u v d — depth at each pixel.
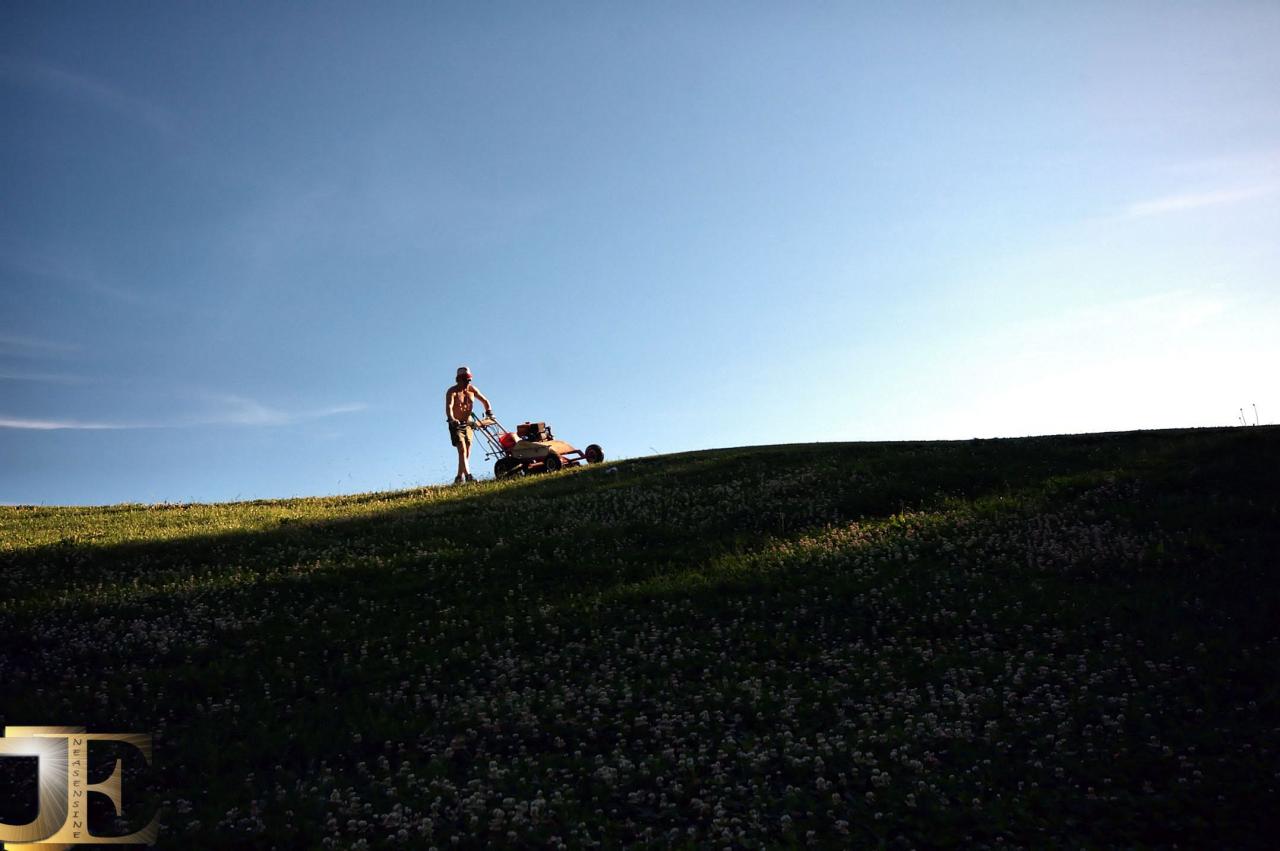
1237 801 8.44
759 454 30.27
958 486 22.38
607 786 9.72
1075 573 15.96
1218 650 12.16
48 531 24.48
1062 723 10.45
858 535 19.14
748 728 11.19
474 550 19.58
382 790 9.78
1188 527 17.39
